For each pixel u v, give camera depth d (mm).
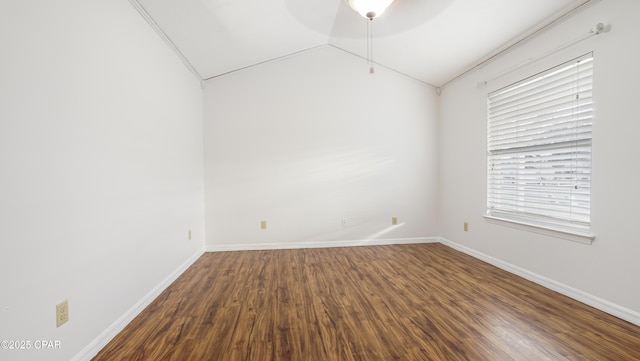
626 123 1850
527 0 2217
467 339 1677
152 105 2369
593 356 1503
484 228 3217
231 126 3777
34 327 1227
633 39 1808
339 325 1850
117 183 1855
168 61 2707
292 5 2783
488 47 2938
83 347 1509
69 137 1448
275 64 3826
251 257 3445
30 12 1236
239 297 2305
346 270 2934
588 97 2104
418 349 1586
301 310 2064
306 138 3867
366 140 3953
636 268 1800
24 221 1189
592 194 2064
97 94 1674
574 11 2170
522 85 2709
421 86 4043
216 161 3760
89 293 1568
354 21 3104
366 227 3973
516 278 2660
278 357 1529
